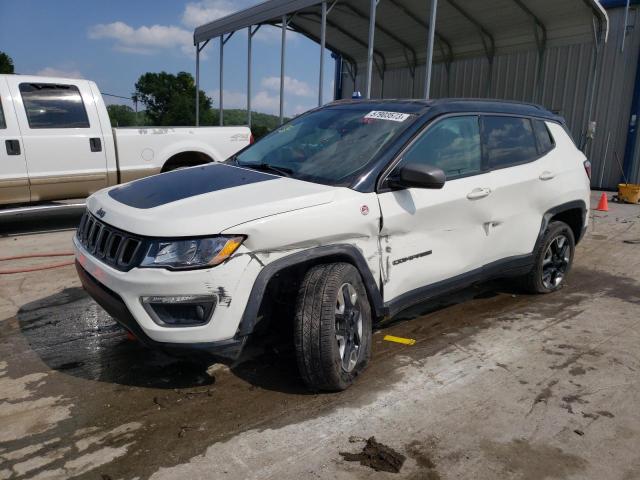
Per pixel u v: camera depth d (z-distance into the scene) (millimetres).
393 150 3572
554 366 3697
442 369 3615
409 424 2955
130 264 2873
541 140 4906
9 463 2588
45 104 7297
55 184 7402
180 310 2846
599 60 13648
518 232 4547
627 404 3223
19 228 8172
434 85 19625
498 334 4242
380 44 19609
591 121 14484
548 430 2934
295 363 3664
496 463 2645
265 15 15445
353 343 3305
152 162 8070
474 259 4148
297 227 2994
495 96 17359
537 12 14312
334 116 4309
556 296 5227
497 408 3141
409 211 3541
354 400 3195
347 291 3246
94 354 3797
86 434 2834
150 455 2660
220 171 3816
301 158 3852
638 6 13383
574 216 5383
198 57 19547
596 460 2691
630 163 13953
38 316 4504
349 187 3336
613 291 5441
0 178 6977
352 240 3273
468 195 3961
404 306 3689
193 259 2773
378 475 2535
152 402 3162
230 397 3221
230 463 2602
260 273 2906
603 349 3998
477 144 4223
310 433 2855
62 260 6234
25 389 3297
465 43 17781
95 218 3354
